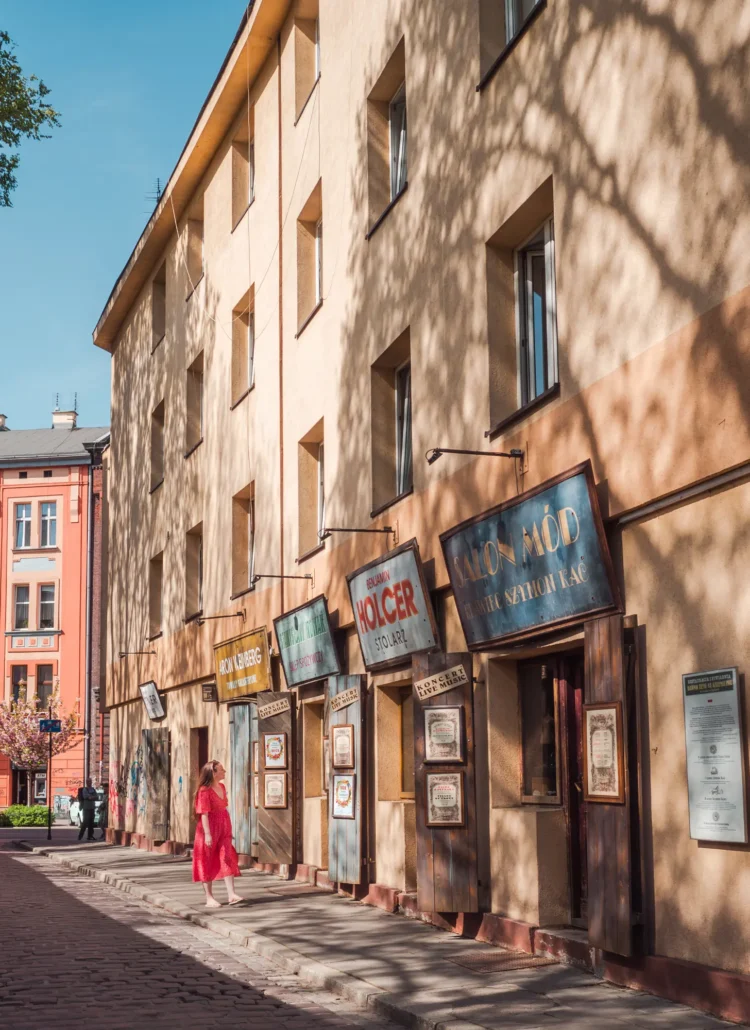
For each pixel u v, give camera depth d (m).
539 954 10.87
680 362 8.81
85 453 63.19
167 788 29.30
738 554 8.23
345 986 9.57
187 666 27.38
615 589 9.61
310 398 19.30
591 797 9.63
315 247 20.56
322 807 18.36
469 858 12.27
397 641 14.80
